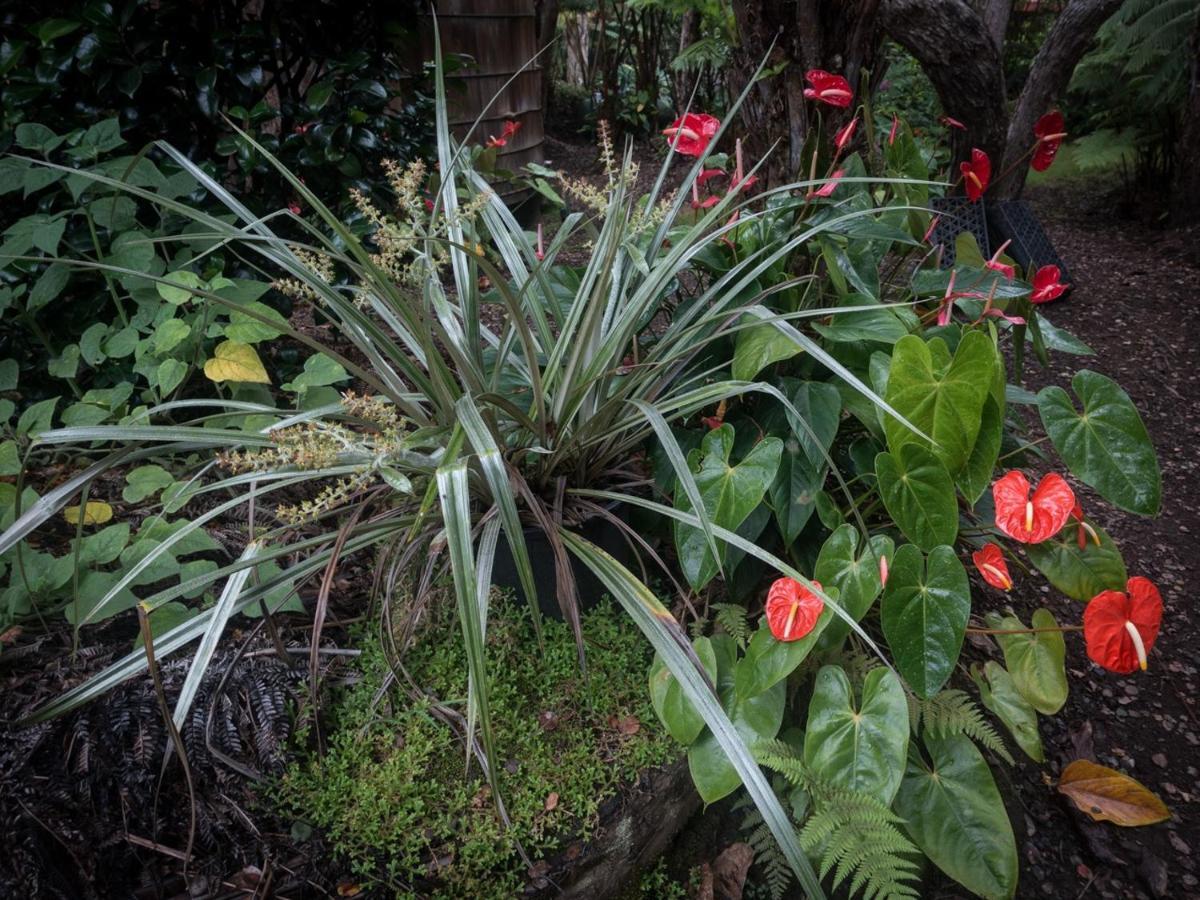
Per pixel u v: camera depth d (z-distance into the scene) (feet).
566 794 4.80
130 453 4.43
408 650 5.38
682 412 5.42
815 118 7.31
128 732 4.56
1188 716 7.07
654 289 5.40
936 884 5.62
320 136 7.91
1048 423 5.33
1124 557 8.75
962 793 5.15
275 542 6.11
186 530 4.39
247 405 5.19
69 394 7.47
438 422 5.36
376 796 4.62
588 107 28.02
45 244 6.16
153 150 7.87
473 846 4.47
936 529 4.99
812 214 6.22
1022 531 4.69
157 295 6.48
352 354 8.84
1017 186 15.16
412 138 9.76
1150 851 6.00
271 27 8.18
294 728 4.88
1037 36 25.38
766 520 5.61
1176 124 18.61
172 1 7.61
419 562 5.61
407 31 8.81
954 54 13.12
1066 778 6.15
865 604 4.69
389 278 5.53
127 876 4.20
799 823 5.19
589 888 4.72
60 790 4.23
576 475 5.71
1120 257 16.63
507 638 5.47
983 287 6.02
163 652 4.08
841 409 5.80
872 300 5.83
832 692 4.86
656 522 6.02
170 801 4.44
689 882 5.22
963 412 4.83
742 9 7.27
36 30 6.97
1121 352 12.61
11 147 7.22
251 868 4.29
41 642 5.01
